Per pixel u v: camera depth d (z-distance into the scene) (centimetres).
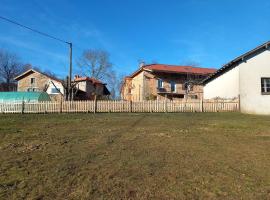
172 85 4666
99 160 772
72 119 1875
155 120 1758
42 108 2670
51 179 627
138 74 4866
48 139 1097
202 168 696
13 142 1042
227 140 1053
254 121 1648
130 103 2669
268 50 2338
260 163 738
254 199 518
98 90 6378
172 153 845
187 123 1577
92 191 559
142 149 899
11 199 524
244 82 2369
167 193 546
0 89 7194
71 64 3120
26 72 5406
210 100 2614
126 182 604
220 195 536
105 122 1670
